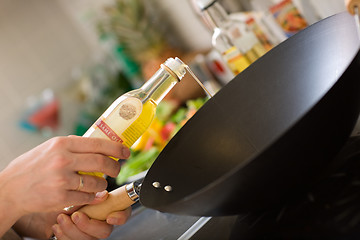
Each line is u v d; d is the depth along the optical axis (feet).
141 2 8.69
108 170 2.08
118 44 9.34
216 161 2.09
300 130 1.39
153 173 2.04
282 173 1.48
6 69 11.96
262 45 3.27
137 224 2.85
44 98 11.80
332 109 1.46
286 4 3.25
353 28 1.82
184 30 8.48
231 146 2.12
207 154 2.12
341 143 1.68
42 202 2.06
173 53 8.66
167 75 2.36
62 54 12.47
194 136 2.19
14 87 12.04
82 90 11.84
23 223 3.09
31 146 11.94
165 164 2.09
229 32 3.24
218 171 2.05
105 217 2.35
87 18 11.53
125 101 2.26
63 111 12.23
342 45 1.87
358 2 1.64
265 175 1.45
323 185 1.73
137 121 2.26
